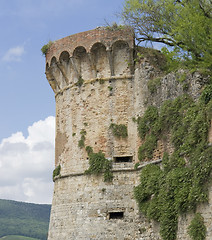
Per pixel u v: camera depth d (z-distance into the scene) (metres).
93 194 33.69
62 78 38.12
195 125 25.77
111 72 35.56
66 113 37.06
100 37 35.59
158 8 37.56
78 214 33.81
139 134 32.94
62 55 37.28
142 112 33.31
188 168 26.03
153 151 31.47
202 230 23.44
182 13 35.09
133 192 32.69
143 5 37.47
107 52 35.34
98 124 35.00
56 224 35.28
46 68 38.88
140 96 33.91
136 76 34.78
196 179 24.23
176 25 36.09
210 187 23.50
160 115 30.73
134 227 31.86
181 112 28.59
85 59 36.47
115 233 32.31
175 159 27.66
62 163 36.50
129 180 33.25
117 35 35.38
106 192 33.41
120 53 35.53
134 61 35.25
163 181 28.64
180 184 26.17
